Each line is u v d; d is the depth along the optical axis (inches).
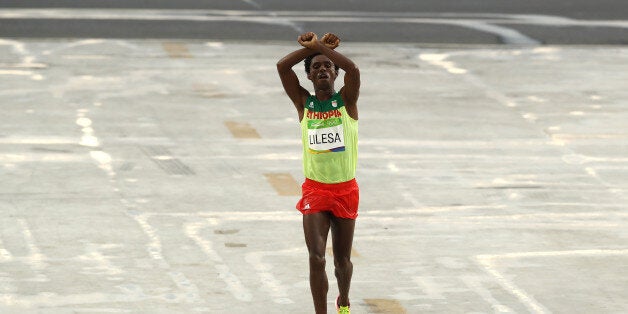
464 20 3882.9
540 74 2866.6
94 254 1412.4
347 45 3243.1
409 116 2338.8
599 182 1852.9
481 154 2026.3
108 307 1226.0
